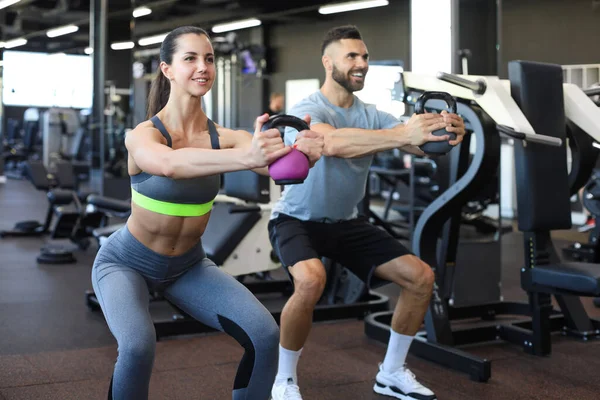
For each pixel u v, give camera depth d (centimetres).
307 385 282
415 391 261
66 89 1491
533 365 311
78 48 1477
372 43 1066
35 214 849
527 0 761
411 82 321
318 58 1152
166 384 280
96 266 183
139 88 1005
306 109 246
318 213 255
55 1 1265
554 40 732
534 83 308
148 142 166
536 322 325
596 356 326
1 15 1255
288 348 248
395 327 263
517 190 308
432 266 315
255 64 1090
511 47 786
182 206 175
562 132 313
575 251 529
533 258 305
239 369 178
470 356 293
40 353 317
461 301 407
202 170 157
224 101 1078
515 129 284
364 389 278
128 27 814
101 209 486
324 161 247
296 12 1169
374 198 998
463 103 304
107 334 351
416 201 464
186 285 186
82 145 1060
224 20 1241
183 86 175
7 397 260
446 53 427
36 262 545
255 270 394
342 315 385
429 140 203
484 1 426
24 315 385
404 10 1016
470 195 298
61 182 638
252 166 155
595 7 682
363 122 260
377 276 263
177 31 176
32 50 1486
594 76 365
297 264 244
